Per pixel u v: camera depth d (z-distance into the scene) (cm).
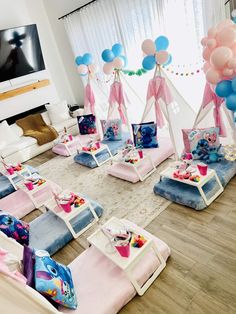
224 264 189
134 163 317
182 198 253
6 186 383
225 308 162
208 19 305
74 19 501
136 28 404
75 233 256
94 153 386
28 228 263
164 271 196
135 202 288
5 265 138
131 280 176
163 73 316
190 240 217
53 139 511
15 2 513
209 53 237
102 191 328
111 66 364
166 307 172
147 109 354
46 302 140
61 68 607
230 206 240
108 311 167
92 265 198
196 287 179
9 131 502
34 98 568
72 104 634
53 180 392
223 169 270
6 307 126
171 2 336
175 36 354
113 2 412
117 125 424
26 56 520
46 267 161
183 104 324
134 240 189
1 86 519
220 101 285
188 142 299
